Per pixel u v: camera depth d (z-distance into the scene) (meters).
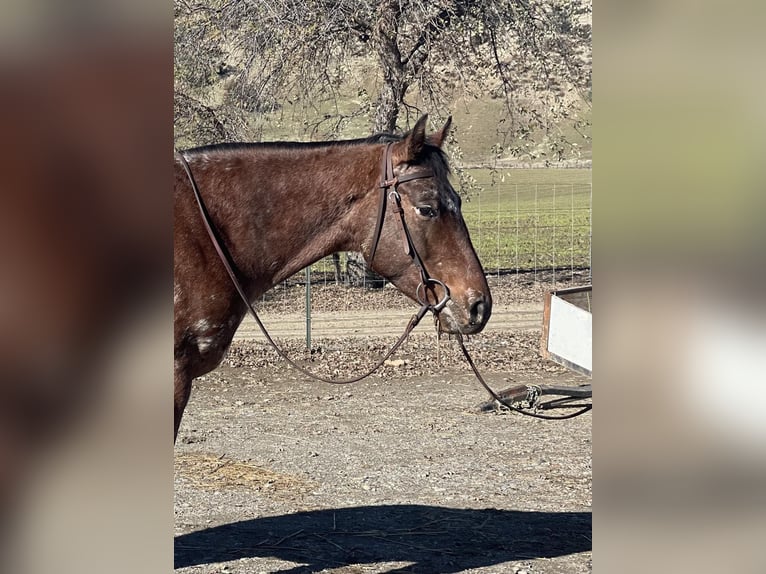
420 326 13.84
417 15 14.09
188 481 6.74
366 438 8.12
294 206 4.33
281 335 13.18
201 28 14.55
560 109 16.05
